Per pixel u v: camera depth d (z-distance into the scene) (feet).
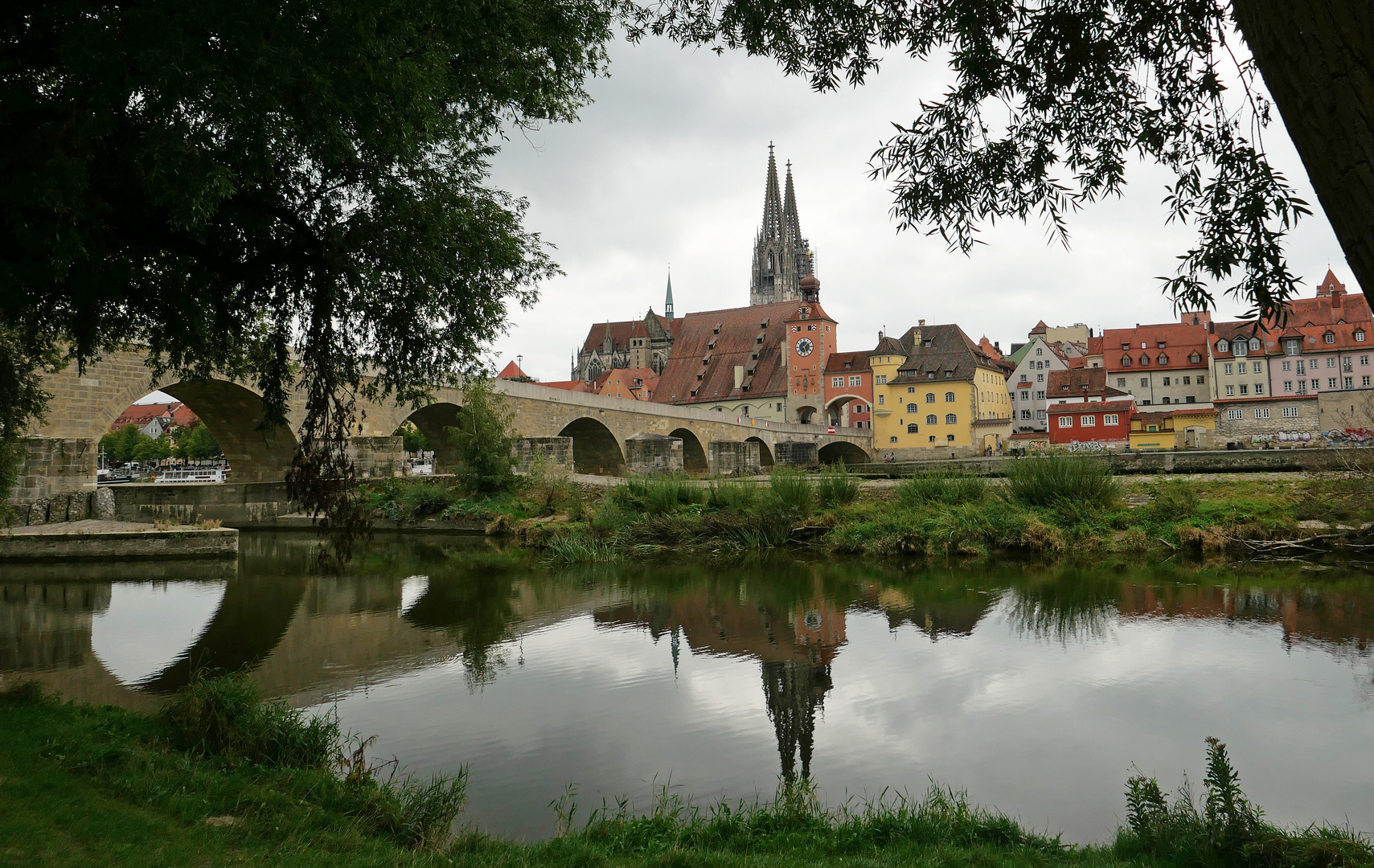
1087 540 95.25
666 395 463.83
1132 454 157.58
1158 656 48.01
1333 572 76.79
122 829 20.06
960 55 20.84
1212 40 18.52
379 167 32.40
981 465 206.28
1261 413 275.80
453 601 71.05
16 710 30.53
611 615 64.03
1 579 84.17
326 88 26.63
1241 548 89.04
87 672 47.44
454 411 162.20
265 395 35.94
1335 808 27.35
